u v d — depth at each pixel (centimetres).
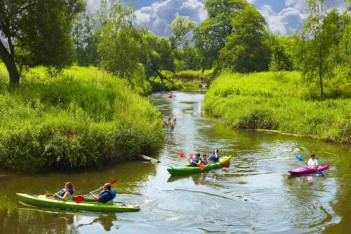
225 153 2188
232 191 1530
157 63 7700
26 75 3095
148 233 1138
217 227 1188
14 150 1661
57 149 1695
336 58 3622
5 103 1989
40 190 1480
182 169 1769
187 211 1312
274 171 1836
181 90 7594
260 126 3002
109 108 2159
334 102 3127
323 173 1800
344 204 1394
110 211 1291
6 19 2452
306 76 3925
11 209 1288
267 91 3875
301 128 2783
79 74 3497
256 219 1252
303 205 1380
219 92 4219
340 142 2477
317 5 3503
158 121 2352
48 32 2506
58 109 2034
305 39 3566
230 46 6038
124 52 3809
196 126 3108
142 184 1600
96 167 1812
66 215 1255
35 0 2464
